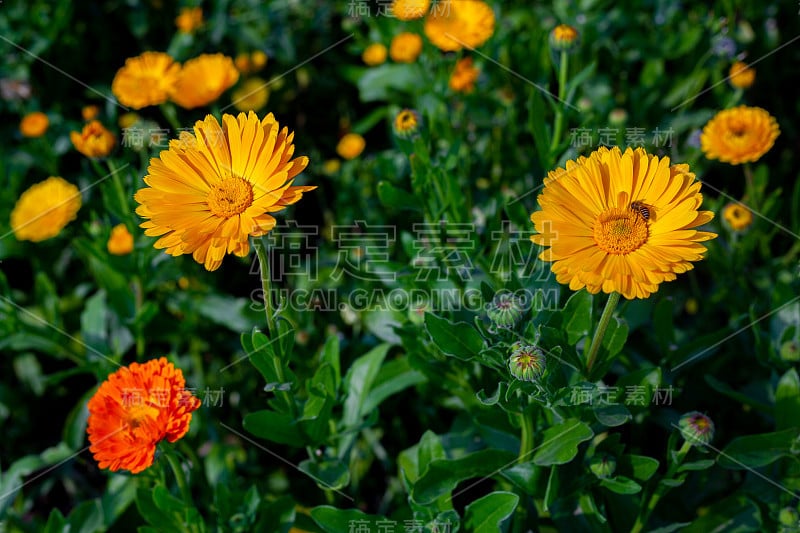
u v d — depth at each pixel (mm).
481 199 3197
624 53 3652
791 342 2162
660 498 2189
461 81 3148
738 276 2701
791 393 2029
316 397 1989
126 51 4293
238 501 2141
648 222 1549
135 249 2764
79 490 2830
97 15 4203
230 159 1626
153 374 1790
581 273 1485
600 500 2012
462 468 1947
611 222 1509
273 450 2814
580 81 2410
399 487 2613
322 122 4012
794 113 3736
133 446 1709
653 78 3428
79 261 3508
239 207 1585
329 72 4070
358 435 2734
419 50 3137
